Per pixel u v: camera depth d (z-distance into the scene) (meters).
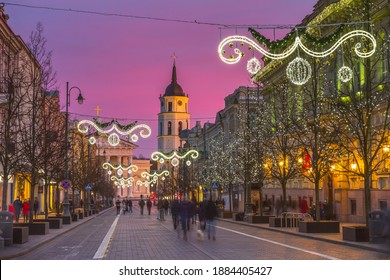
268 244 24.42
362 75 35.59
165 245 24.05
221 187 66.81
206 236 29.58
